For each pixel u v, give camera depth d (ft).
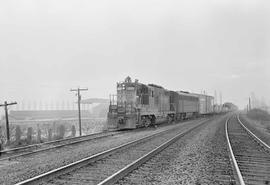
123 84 102.68
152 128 109.19
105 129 113.91
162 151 53.36
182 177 34.35
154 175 35.19
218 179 33.63
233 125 128.26
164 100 133.69
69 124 161.68
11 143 74.59
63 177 34.06
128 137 78.54
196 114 207.82
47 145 66.49
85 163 41.14
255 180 34.12
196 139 72.33
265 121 177.78
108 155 48.96
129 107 100.63
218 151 53.98
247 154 52.37
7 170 38.99
